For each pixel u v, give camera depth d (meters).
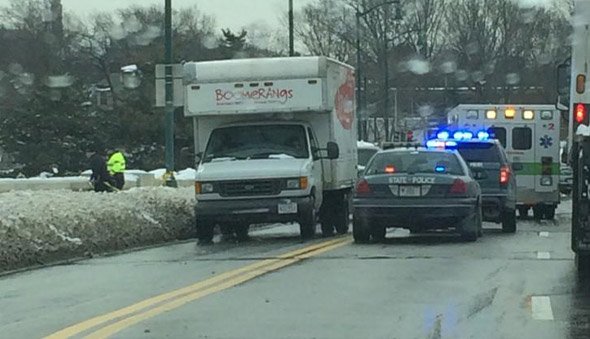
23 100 60.69
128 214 17.33
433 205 15.84
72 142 49.09
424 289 10.80
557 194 26.00
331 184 18.91
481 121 26.06
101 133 50.03
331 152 18.19
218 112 18.41
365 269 12.55
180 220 19.25
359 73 47.44
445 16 66.81
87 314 9.58
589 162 11.07
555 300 10.09
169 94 23.72
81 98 50.50
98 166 26.48
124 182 30.75
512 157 26.08
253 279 11.76
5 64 73.25
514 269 12.48
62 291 11.26
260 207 17.09
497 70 66.44
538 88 65.62
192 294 10.69
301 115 18.89
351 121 21.03
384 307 9.70
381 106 63.81
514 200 19.55
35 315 9.59
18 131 48.84
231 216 17.19
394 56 64.19
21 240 14.16
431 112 65.94
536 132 26.02
